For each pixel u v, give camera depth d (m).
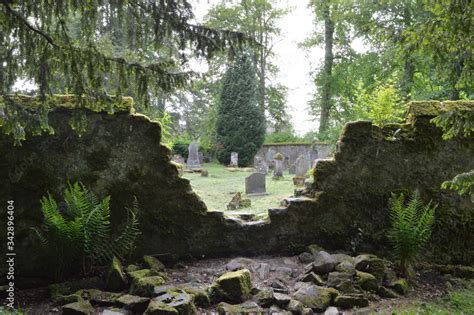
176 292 4.79
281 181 16.16
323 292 4.99
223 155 26.05
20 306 5.01
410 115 6.90
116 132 6.25
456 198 6.68
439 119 4.39
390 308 4.95
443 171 6.71
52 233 5.35
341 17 19.02
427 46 4.82
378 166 6.73
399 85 15.86
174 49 4.68
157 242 6.36
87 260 5.66
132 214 6.04
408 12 17.05
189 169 20.34
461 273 6.25
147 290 4.93
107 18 4.45
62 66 4.22
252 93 26.23
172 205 6.42
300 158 16.45
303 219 6.63
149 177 6.35
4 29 3.95
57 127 6.03
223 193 13.05
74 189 5.57
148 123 6.34
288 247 6.59
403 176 6.72
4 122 3.93
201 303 4.84
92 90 4.32
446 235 6.61
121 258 6.02
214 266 6.20
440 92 13.90
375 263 5.54
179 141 26.94
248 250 6.56
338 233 6.63
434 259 6.53
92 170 6.14
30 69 4.11
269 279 5.55
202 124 30.12
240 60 25.94
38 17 4.14
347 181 6.71
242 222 6.63
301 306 4.71
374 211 6.68
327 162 6.73
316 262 5.62
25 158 5.91
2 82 3.91
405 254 5.75
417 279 5.95
